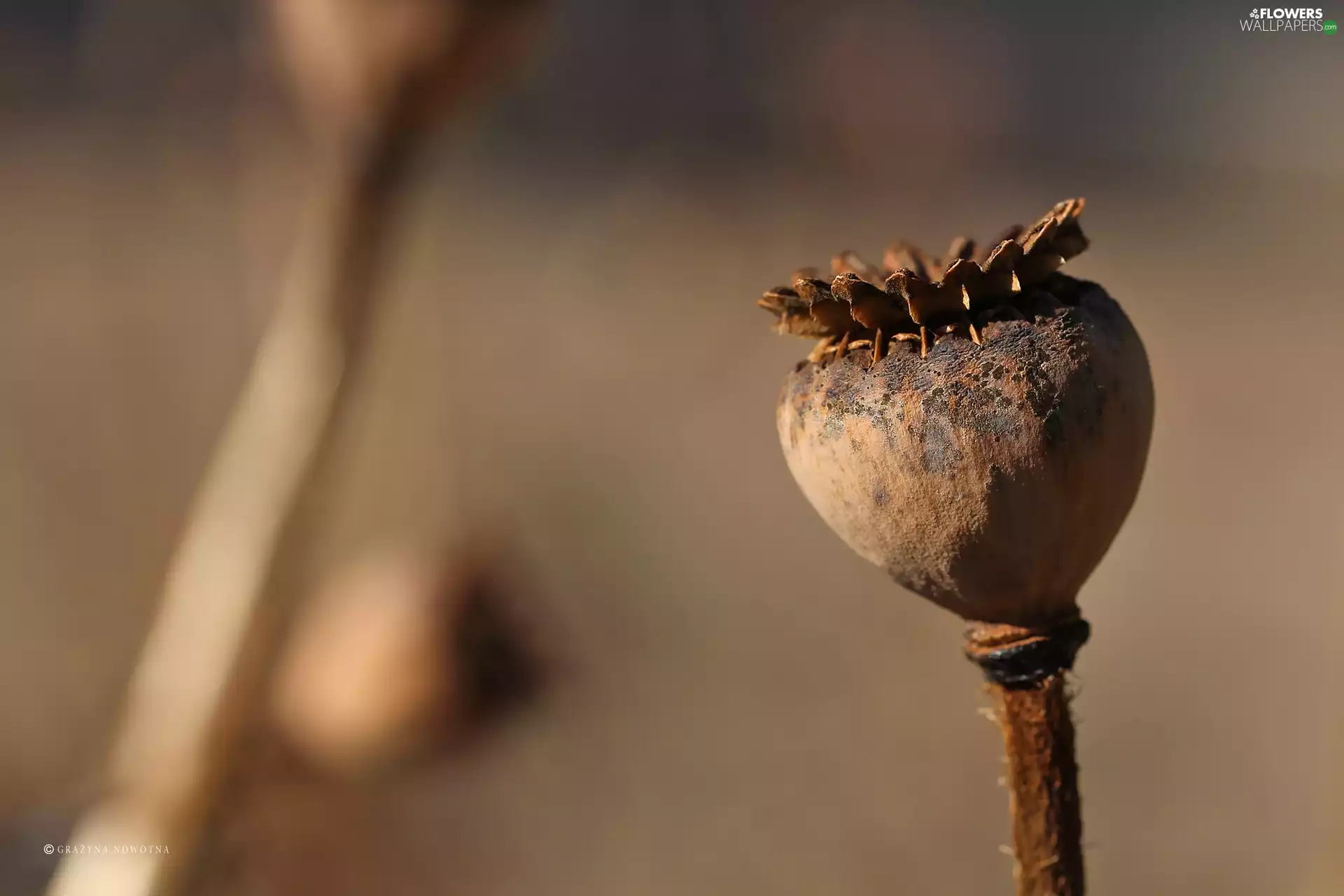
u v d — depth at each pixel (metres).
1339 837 0.56
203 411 1.22
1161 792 1.02
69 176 1.52
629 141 1.70
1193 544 1.30
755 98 1.36
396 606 0.59
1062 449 0.38
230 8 0.55
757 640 1.08
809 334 0.39
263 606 0.45
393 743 0.58
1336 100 1.72
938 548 0.38
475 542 0.64
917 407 0.38
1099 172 1.99
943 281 0.38
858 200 1.47
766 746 0.99
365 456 0.81
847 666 1.08
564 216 1.69
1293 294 1.81
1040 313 0.38
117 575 1.09
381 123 0.43
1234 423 1.53
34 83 1.73
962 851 0.94
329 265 0.43
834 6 1.32
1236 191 1.91
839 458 0.38
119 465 1.15
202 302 1.30
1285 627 1.17
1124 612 1.22
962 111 1.49
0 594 1.06
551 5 0.43
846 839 0.94
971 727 1.03
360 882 0.69
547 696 0.65
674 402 1.42
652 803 0.95
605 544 1.12
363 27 0.42
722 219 1.51
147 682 0.46
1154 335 1.74
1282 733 1.06
